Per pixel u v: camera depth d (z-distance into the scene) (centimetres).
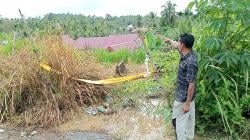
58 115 678
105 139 605
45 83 711
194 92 526
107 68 977
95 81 756
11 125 665
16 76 725
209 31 612
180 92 521
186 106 514
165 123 635
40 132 638
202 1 609
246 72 579
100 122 677
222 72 597
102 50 1394
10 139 610
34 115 682
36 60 732
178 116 529
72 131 639
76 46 838
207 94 597
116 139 606
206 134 605
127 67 1145
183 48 512
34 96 709
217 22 582
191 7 627
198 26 636
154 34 703
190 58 504
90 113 718
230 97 584
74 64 769
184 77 514
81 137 614
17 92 709
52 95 700
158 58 713
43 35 795
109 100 780
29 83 711
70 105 718
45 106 690
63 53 758
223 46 600
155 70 709
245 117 620
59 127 656
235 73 598
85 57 835
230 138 585
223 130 608
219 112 582
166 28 714
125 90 812
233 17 584
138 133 624
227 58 564
